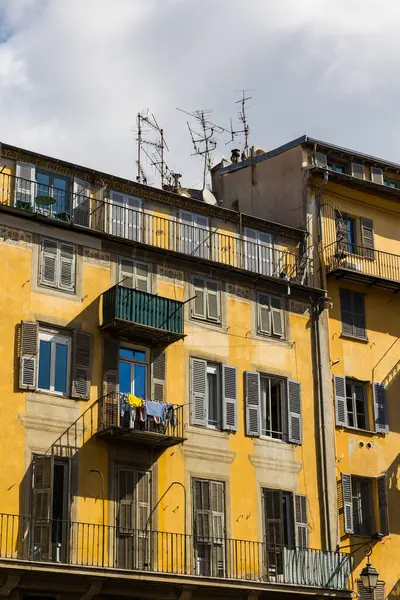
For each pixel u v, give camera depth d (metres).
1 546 34.22
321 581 40.19
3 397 35.59
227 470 39.84
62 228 38.38
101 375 37.81
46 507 34.97
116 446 37.53
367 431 44.12
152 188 41.22
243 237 43.44
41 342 37.03
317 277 44.72
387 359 45.84
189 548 38.09
